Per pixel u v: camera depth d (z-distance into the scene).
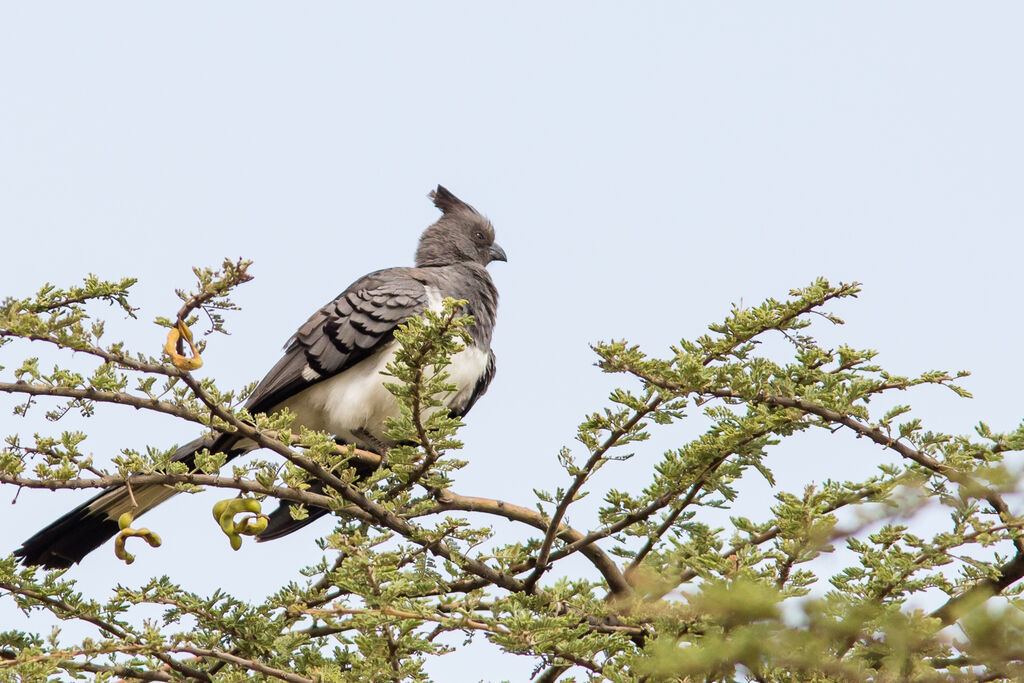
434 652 7.63
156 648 7.81
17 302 7.74
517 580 8.55
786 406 7.55
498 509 9.60
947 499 7.04
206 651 7.95
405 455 8.20
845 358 7.62
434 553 8.29
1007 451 7.53
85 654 7.74
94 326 7.79
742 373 7.36
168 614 8.21
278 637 8.08
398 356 7.54
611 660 7.38
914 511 4.85
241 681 8.00
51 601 8.10
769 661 4.66
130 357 7.89
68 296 8.41
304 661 8.17
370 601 7.14
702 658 4.82
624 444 7.82
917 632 4.93
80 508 10.95
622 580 9.44
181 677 8.23
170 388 8.18
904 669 5.00
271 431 8.47
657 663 5.12
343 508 8.36
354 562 7.14
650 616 7.00
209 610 8.05
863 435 7.60
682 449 7.70
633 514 8.21
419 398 7.75
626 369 7.30
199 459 8.05
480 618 7.49
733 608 4.59
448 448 8.12
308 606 8.23
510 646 7.00
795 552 6.16
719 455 7.57
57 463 8.18
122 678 8.31
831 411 7.56
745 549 6.41
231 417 8.20
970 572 7.34
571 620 7.30
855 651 5.54
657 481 7.92
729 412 7.51
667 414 7.54
